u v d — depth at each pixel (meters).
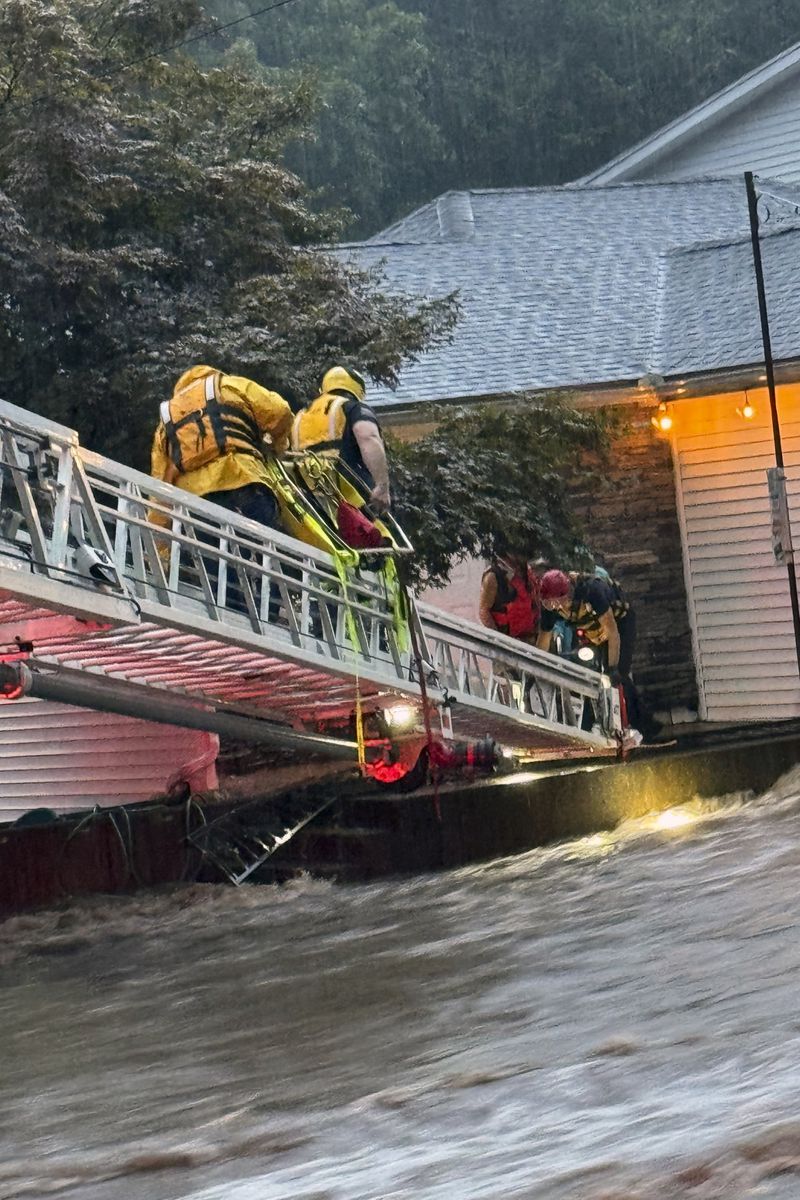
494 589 32.09
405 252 53.06
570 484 44.88
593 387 44.03
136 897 25.30
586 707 31.91
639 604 45.16
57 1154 12.88
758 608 44.44
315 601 24.88
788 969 14.80
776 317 45.28
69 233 33.22
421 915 21.94
